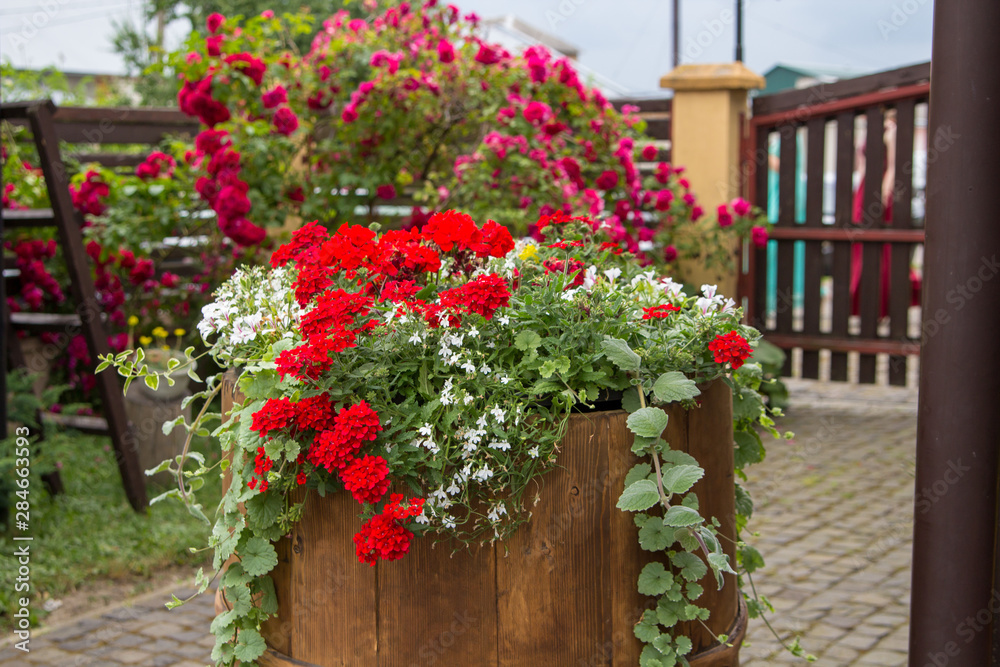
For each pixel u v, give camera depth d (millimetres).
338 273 1920
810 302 6418
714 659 1760
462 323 1726
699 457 1790
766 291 6520
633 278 2156
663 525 1656
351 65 4934
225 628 1739
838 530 4055
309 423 1583
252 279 2025
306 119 5117
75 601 3523
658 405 1721
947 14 1846
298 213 5027
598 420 1639
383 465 1525
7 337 4848
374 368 1640
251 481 1626
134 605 3498
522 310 1765
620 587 1665
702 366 1800
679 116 6312
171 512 4367
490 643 1611
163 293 5855
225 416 1888
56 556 3857
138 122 5434
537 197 4531
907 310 6070
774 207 7102
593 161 5238
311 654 1689
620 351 1680
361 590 1627
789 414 6273
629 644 1680
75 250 4352
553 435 1598
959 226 1861
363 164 4961
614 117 5289
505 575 1605
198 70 4566
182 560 3895
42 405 4531
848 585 3467
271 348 1765
